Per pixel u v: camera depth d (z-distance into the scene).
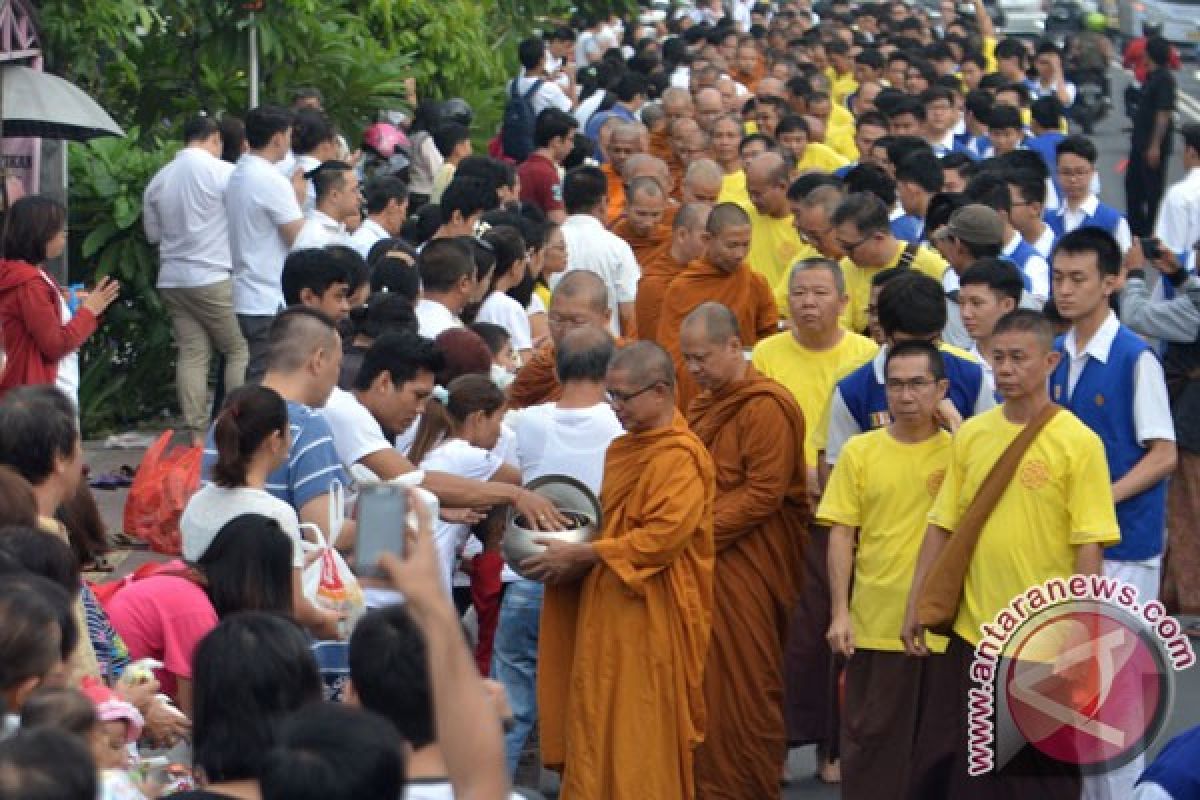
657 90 34.97
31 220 15.54
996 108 25.42
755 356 14.35
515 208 19.55
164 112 26.75
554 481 11.84
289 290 14.12
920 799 11.75
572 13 49.00
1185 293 15.73
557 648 12.03
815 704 13.16
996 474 11.23
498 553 13.20
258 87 26.27
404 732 7.38
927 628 11.34
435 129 25.80
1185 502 15.94
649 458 11.61
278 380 11.35
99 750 7.79
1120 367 12.62
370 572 6.97
